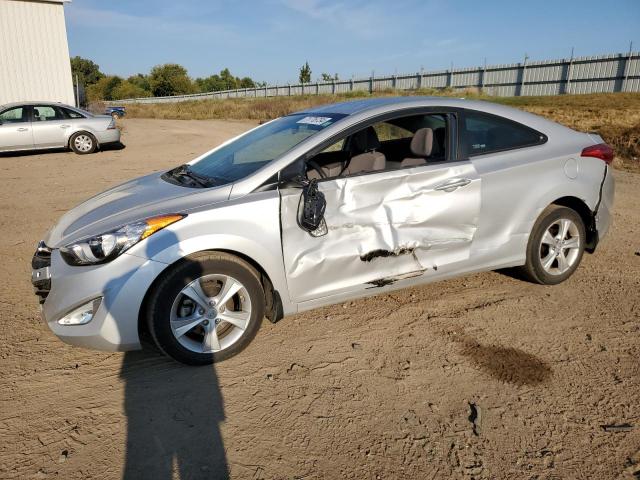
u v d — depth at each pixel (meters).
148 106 46.16
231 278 3.14
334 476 2.29
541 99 29.33
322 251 3.31
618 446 2.45
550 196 4.00
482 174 3.73
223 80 98.00
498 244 3.91
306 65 59.69
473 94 34.72
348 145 3.93
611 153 4.32
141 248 2.92
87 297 2.90
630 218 6.76
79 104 25.50
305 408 2.76
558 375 3.06
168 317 3.01
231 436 2.55
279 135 3.86
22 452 2.43
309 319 3.80
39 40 18.00
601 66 33.12
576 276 4.61
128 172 10.38
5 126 12.28
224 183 3.38
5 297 4.21
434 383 2.98
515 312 3.88
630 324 3.69
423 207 3.56
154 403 2.81
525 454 2.41
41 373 3.10
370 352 3.33
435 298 4.14
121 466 2.34
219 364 3.21
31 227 6.32
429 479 2.27
